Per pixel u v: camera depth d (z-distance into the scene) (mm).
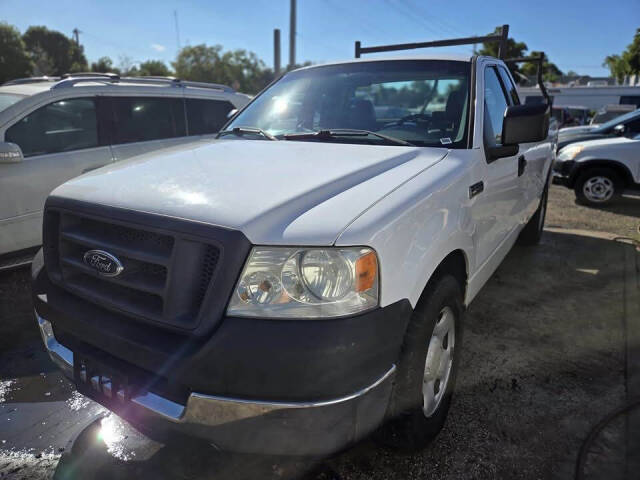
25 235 4441
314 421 1623
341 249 1656
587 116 20984
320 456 1718
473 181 2523
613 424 2494
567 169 8508
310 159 2357
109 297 1931
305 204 1837
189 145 2922
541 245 5645
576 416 2574
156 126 5504
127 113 5234
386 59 3363
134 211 1847
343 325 1623
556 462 2254
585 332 3496
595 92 22422
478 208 2604
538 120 2541
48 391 2926
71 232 2059
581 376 2945
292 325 1605
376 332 1688
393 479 2180
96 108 4984
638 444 2344
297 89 3416
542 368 3039
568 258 5152
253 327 1603
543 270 4773
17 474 2258
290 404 1593
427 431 2240
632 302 3959
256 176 2090
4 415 2701
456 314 2387
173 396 1736
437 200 2125
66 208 2074
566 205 8469
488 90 3184
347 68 3416
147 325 1817
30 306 4016
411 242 1904
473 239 2555
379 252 1726
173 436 1933
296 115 3219
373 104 3365
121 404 1876
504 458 2285
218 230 1666
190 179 2094
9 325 3713
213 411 1639
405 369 1977
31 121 4504
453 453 2322
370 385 1697
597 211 7961
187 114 5805
